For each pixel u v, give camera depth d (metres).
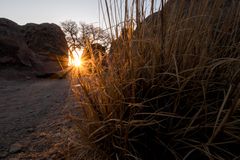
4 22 9.77
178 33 1.20
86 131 1.25
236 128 1.00
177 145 1.09
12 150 1.59
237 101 0.83
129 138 1.12
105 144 1.15
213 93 1.19
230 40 1.30
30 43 12.41
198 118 1.10
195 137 1.08
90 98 1.23
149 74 1.19
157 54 1.19
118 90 1.11
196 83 1.13
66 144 1.45
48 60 10.98
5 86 5.86
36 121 2.33
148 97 1.16
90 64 1.39
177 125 1.07
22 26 13.36
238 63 1.17
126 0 1.26
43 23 13.09
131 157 1.09
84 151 1.20
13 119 2.51
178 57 1.20
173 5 1.34
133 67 1.17
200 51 1.21
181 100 1.14
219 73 1.24
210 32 1.28
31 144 1.66
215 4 1.29
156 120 1.11
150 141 1.11
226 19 1.40
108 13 1.29
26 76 8.48
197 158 1.07
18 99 3.83
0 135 1.98
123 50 1.25
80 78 1.30
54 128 1.90
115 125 1.10
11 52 9.11
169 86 1.14
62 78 7.75
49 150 1.48
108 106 1.19
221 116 1.06
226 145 1.07
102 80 1.27
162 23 1.13
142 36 1.25
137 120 1.02
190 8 1.32
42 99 3.63
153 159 1.10
